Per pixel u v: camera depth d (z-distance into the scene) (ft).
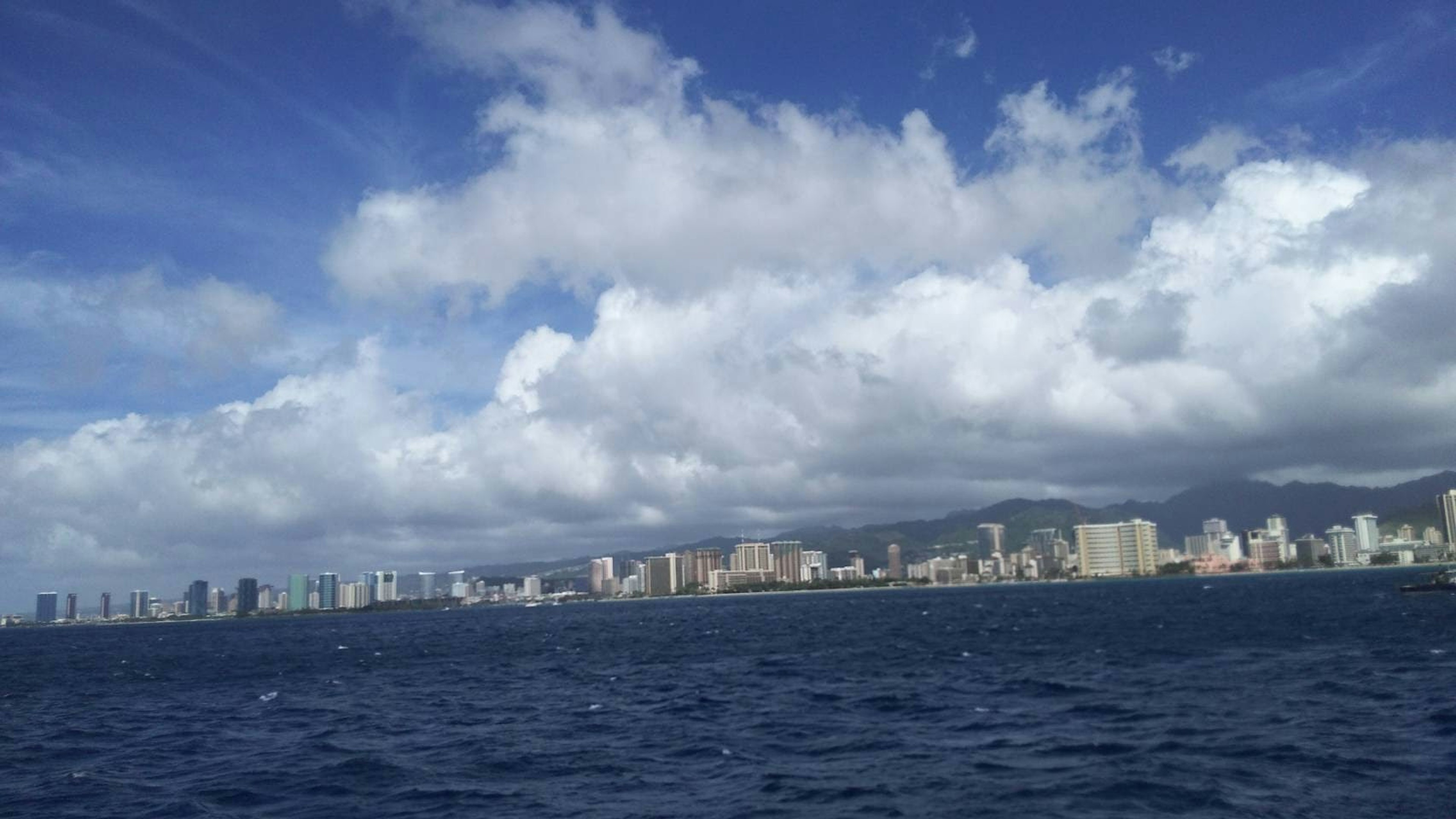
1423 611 463.42
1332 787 107.86
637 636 566.36
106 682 367.86
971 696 199.00
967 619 615.57
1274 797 104.17
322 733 182.70
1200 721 156.35
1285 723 150.30
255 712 229.86
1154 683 211.00
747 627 631.56
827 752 141.38
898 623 589.32
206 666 441.27
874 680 242.78
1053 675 235.40
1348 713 158.20
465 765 141.49
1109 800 104.99
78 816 117.39
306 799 121.60
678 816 105.91
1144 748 133.80
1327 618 441.27
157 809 119.55
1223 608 597.11
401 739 171.63
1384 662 237.66
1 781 145.48
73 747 179.83
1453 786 106.42
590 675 300.81
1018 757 130.93
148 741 184.44
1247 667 239.91
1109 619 526.16
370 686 290.97
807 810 106.11
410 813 112.27
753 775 126.00
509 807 113.60
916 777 120.78
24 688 351.46
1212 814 98.12
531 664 364.17
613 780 127.65
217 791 128.57
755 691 227.81
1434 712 153.07
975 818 99.35
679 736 161.99
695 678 270.46
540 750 153.38
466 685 282.36
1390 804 100.27
